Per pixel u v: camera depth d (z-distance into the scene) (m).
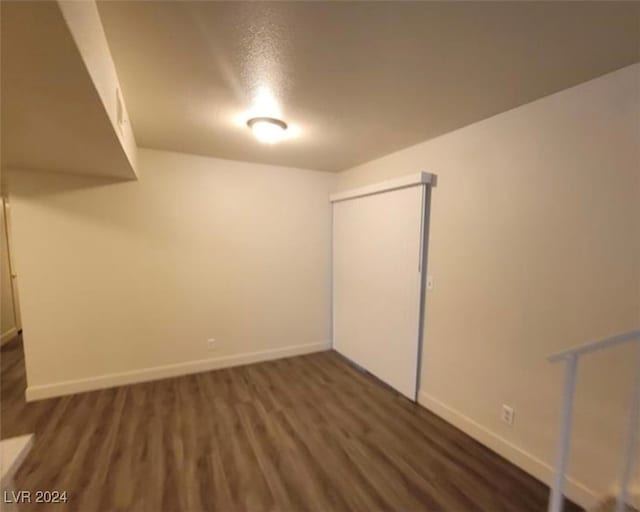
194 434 2.25
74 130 1.61
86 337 2.86
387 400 2.79
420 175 2.54
